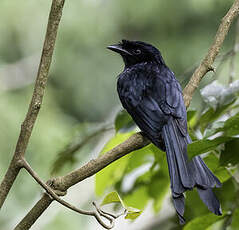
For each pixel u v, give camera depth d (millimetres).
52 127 19297
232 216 8430
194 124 8992
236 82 8078
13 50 24312
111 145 9039
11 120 19875
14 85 24109
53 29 6547
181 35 23656
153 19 23469
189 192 9000
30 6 23125
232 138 7145
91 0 22984
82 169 7070
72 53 23438
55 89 23469
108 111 23656
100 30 23156
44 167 18094
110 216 6820
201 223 8422
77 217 14750
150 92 8992
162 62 10336
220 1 23234
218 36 8086
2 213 16469
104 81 23812
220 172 8469
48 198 6840
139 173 9195
